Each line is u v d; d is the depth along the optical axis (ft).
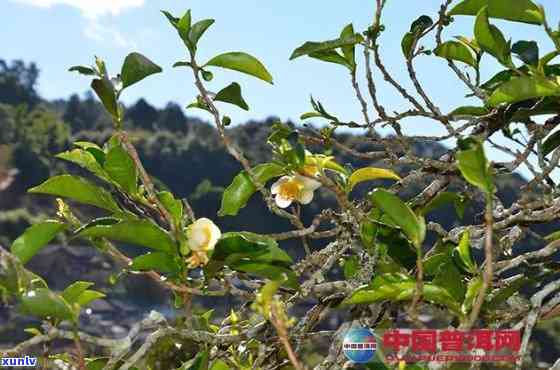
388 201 5.83
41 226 6.63
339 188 6.89
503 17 7.57
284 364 7.86
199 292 6.59
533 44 7.17
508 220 7.39
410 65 7.91
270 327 7.25
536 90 6.97
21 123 198.39
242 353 8.06
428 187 8.13
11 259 5.89
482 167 5.34
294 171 6.95
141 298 94.58
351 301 6.31
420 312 7.50
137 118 239.30
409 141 7.97
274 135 7.02
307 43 7.39
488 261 5.29
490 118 7.97
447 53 8.34
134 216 6.77
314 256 7.47
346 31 7.97
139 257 6.58
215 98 7.14
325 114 8.05
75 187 6.75
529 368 6.62
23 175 168.55
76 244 112.06
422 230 5.77
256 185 7.13
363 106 7.97
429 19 7.89
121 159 6.53
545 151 8.27
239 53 7.00
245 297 6.84
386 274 6.23
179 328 6.56
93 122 249.55
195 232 6.49
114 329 74.79
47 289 6.15
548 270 7.22
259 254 6.63
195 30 6.83
